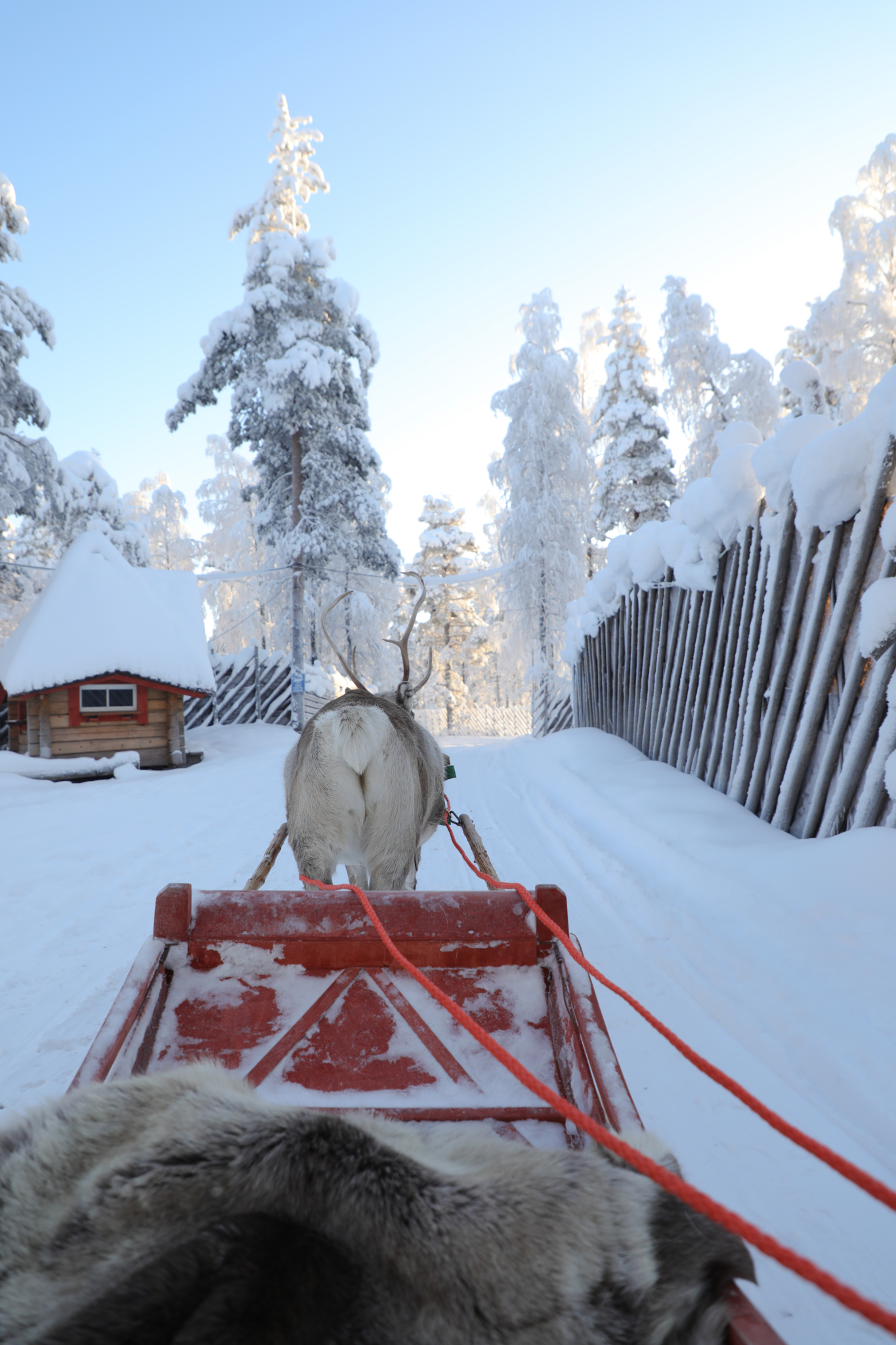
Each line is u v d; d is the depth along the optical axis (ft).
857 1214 8.09
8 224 67.41
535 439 101.30
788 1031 11.56
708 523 24.81
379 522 92.94
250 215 97.19
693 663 28.50
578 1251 3.48
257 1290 2.89
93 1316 2.77
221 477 147.33
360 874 14.65
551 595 100.78
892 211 73.00
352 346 90.84
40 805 34.53
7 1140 3.88
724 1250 3.66
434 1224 3.36
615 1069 5.87
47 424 70.64
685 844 20.59
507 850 24.71
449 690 150.82
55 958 15.89
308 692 80.43
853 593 17.03
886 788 15.38
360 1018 7.66
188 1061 7.10
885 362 72.49
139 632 50.47
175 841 26.94
